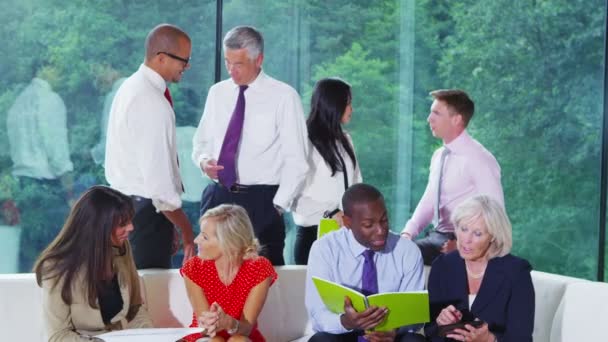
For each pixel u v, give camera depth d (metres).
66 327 3.64
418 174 6.46
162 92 4.25
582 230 6.63
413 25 6.39
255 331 3.92
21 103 5.48
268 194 4.50
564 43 6.57
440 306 3.75
